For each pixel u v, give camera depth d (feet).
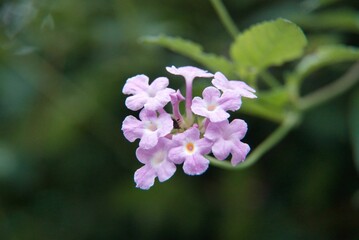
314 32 0.77
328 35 0.75
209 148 0.47
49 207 0.85
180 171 0.80
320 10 0.76
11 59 0.85
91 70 0.82
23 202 0.85
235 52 0.62
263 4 0.77
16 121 0.84
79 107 0.82
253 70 0.63
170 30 0.79
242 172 0.78
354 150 0.65
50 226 0.85
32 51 0.86
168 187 0.80
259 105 0.64
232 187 0.79
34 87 0.85
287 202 0.78
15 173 0.82
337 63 0.74
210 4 0.80
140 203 0.81
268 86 0.76
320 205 0.77
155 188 0.81
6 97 0.84
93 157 0.83
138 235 0.83
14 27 0.87
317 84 0.75
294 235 0.77
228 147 0.47
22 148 0.83
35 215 0.85
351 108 0.66
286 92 0.63
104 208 0.83
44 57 0.85
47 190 0.85
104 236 0.83
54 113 0.83
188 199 0.80
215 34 0.79
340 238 0.77
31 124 0.84
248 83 0.64
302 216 0.78
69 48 0.85
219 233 0.80
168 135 0.49
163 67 0.77
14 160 0.82
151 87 0.49
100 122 0.82
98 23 0.84
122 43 0.81
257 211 0.79
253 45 0.61
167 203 0.80
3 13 0.87
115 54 0.81
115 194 0.82
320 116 0.73
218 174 0.79
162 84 0.49
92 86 0.81
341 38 0.75
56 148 0.84
